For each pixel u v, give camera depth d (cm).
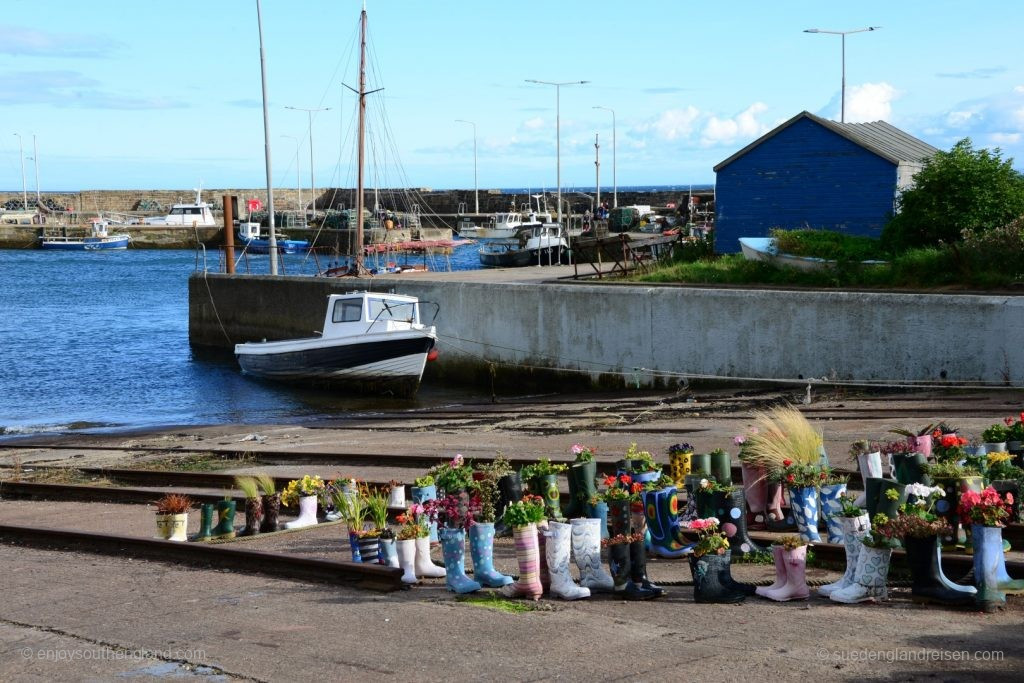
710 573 915
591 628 853
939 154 3027
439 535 1062
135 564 1217
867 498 991
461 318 3272
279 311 4191
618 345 2827
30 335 4981
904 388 2295
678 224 6506
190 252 10956
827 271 2956
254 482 1423
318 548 1236
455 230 10850
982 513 859
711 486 1064
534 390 3064
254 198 12681
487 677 747
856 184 3425
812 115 3478
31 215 12544
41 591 1108
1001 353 2202
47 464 2153
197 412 3066
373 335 3219
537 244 5881
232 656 832
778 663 739
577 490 1208
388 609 948
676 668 740
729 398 2400
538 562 961
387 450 1986
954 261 2709
